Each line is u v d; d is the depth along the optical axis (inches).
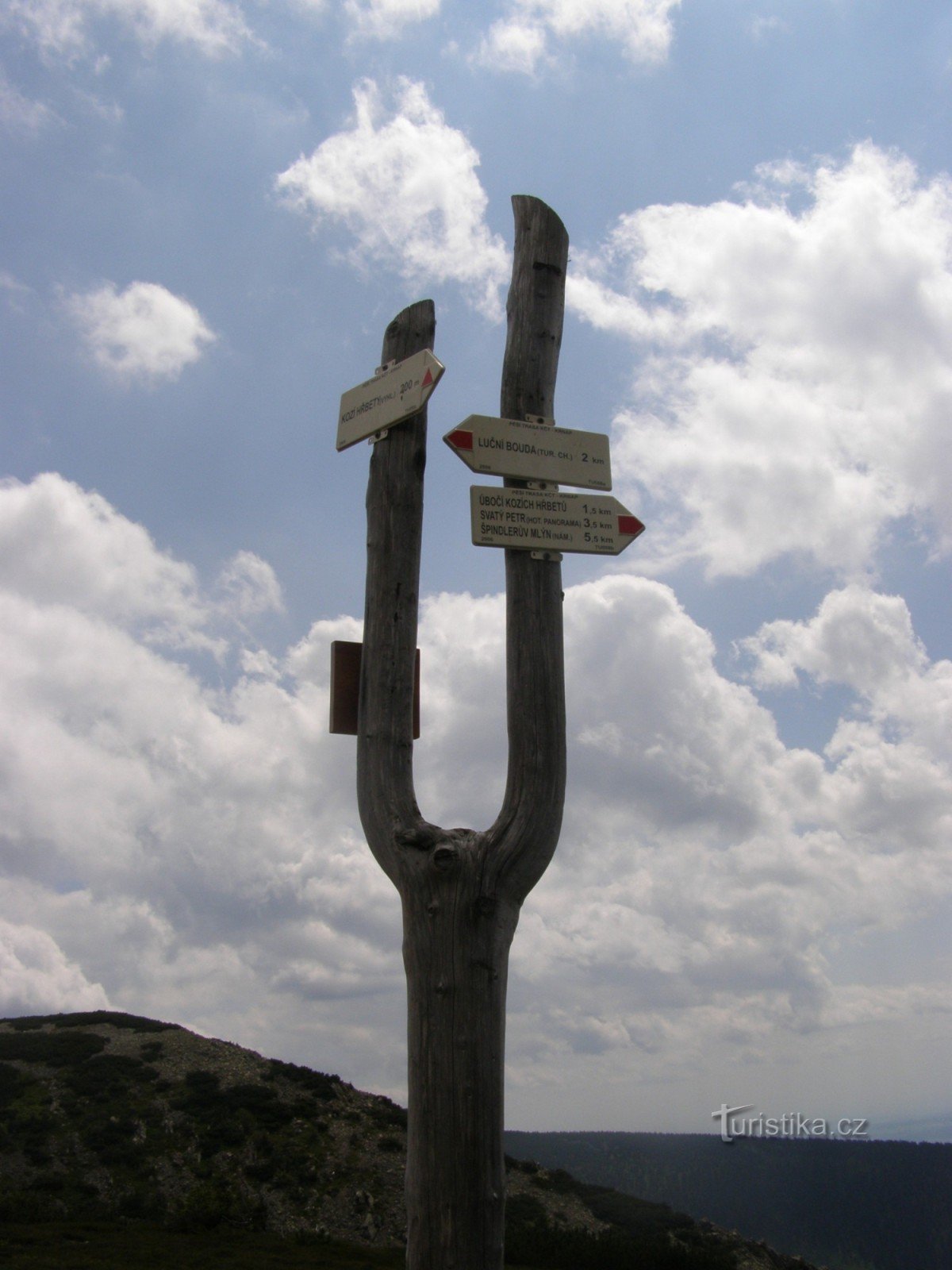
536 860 183.6
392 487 200.7
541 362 215.5
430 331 214.4
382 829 183.5
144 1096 1409.9
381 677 190.9
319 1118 1427.2
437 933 175.0
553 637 198.4
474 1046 169.2
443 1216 159.0
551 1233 1147.9
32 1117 1296.8
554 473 207.8
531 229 224.5
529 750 189.3
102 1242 901.8
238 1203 1141.1
